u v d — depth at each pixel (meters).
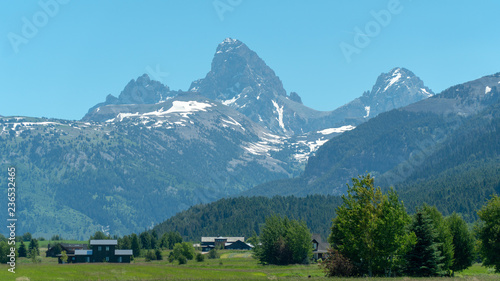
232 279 83.88
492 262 87.38
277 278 85.75
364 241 76.69
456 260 102.62
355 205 78.81
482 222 90.44
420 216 87.69
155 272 112.06
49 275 88.44
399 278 75.62
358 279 74.38
